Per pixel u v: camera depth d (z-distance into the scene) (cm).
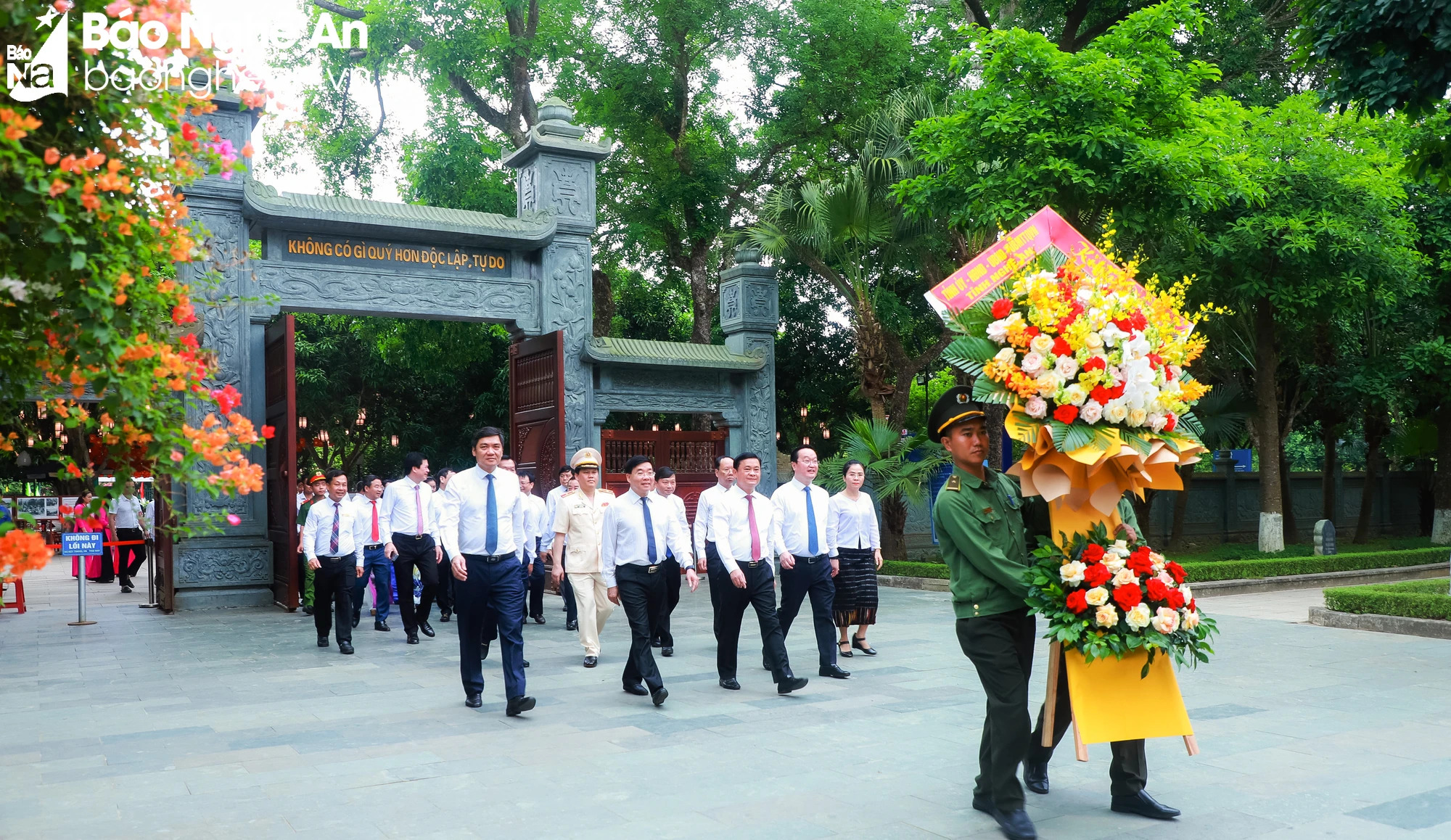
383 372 2395
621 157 2017
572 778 470
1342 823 390
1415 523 2500
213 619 1140
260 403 1247
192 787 461
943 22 1923
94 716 625
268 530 1272
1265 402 1612
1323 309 1502
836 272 1767
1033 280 394
